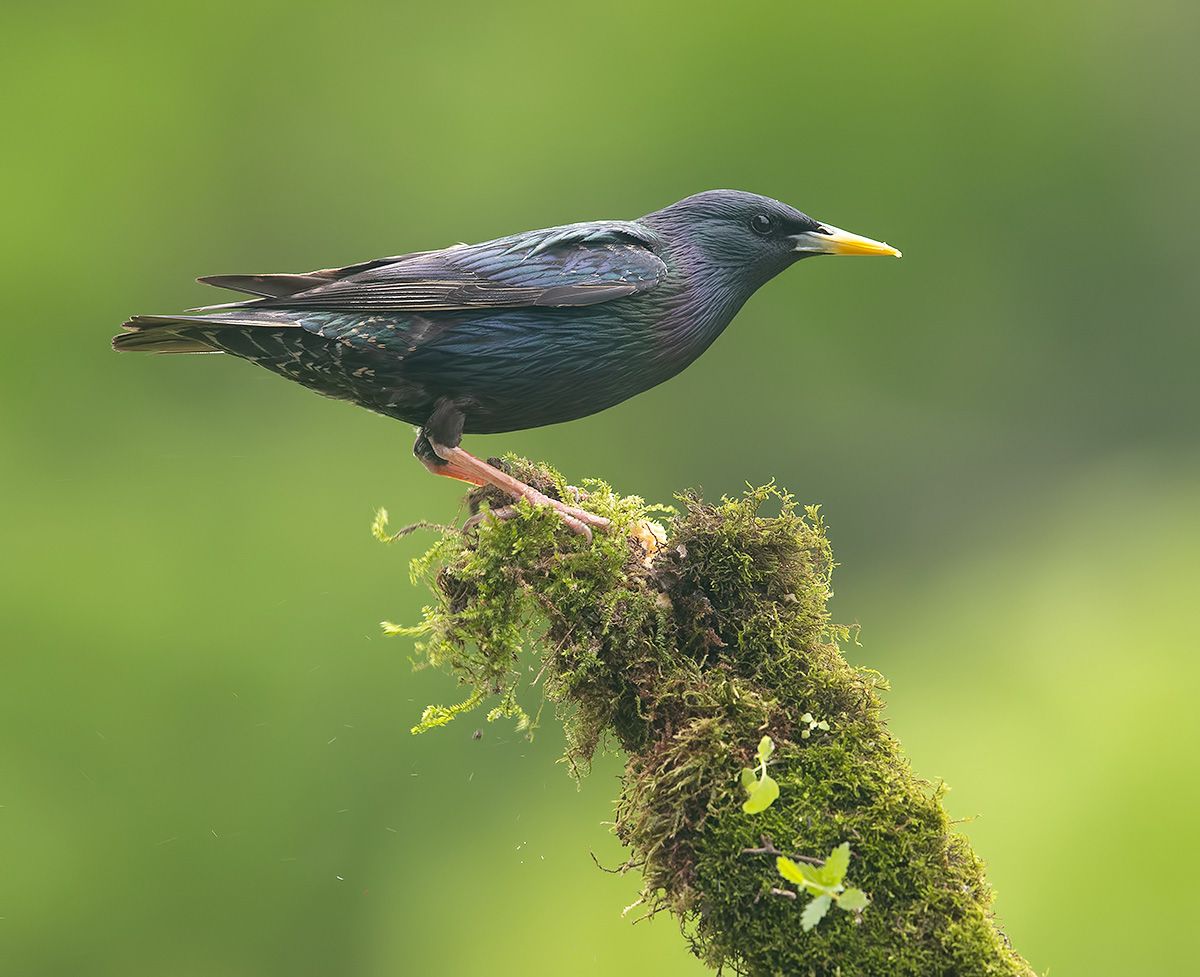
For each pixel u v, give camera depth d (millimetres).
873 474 27844
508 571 8625
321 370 11070
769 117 29047
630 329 11133
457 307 10781
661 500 26250
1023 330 29859
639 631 8250
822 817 7336
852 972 7016
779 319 28375
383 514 9102
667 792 7594
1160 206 30625
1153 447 29266
